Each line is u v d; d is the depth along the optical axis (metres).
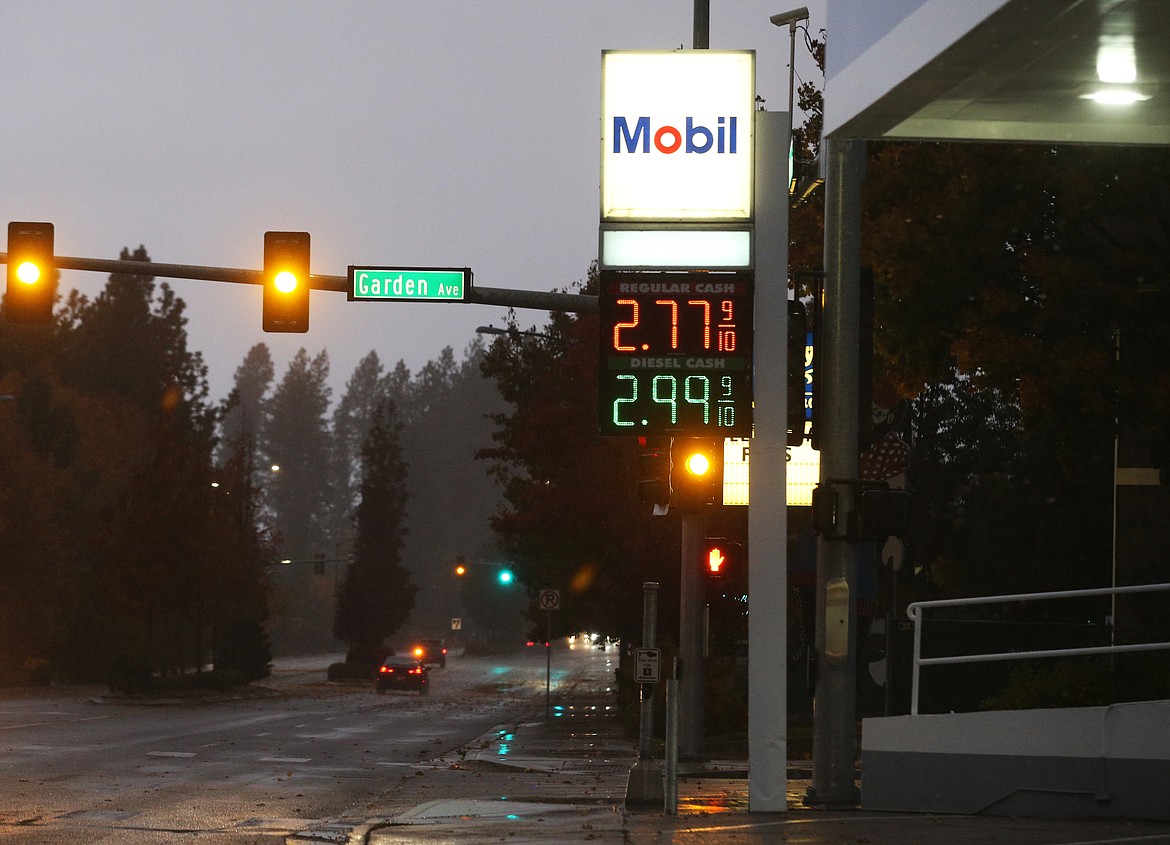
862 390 61.88
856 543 61.41
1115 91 54.28
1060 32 47.44
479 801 71.94
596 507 146.12
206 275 77.75
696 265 60.41
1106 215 81.62
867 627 120.12
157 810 67.62
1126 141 59.72
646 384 59.88
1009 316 81.75
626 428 59.72
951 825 53.16
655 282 60.16
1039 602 146.12
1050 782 56.22
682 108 60.84
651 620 67.25
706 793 73.19
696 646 95.19
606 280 60.25
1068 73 52.16
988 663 101.38
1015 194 83.25
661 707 123.81
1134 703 55.44
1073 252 84.19
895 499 59.91
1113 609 93.25
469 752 112.50
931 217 83.19
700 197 60.56
